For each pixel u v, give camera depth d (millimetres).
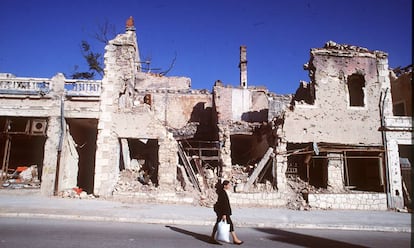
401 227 13406
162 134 19484
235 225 12719
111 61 20109
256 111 30609
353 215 16375
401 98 24594
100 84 19672
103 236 8953
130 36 21812
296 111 20250
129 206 15531
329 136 20109
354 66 21094
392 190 19297
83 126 22328
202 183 19766
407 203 19344
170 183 19031
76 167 21047
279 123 20656
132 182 20000
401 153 21344
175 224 12273
